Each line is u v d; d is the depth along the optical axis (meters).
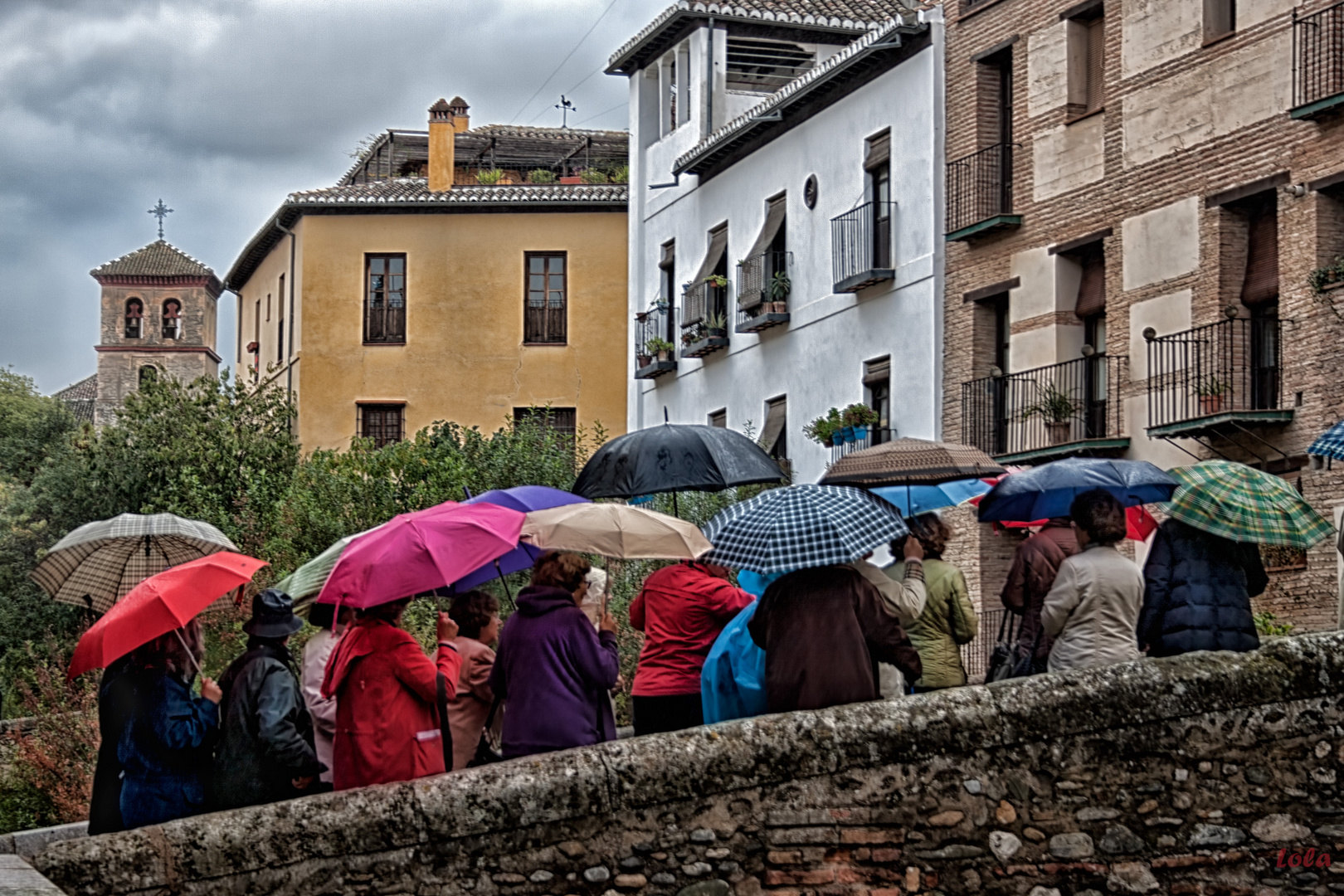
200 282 85.31
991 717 7.87
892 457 9.86
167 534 9.61
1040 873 7.83
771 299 28.31
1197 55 19.31
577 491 11.22
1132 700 7.93
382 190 37.88
